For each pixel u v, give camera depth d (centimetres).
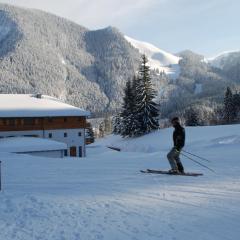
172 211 899
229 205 955
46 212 898
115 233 724
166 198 1060
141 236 702
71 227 770
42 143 5038
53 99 7231
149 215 862
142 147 6128
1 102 6419
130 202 1010
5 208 945
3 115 5847
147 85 7362
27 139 5175
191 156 2617
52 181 1498
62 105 6638
